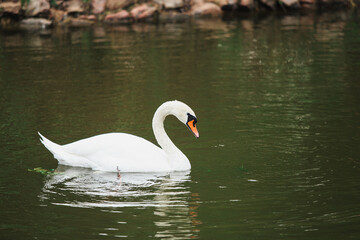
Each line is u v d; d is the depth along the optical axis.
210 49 23.59
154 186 10.33
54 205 9.47
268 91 17.14
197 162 11.58
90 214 9.09
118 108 15.65
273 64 20.75
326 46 23.58
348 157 11.52
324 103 15.68
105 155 11.45
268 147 12.31
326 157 11.57
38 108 15.76
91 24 30.64
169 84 18.27
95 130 13.66
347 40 24.66
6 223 8.80
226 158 11.73
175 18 32.22
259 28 28.39
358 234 8.24
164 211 9.16
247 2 33.38
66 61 21.88
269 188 10.05
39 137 13.22
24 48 24.41
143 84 18.34
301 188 10.00
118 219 8.88
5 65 21.30
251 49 23.44
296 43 24.38
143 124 14.16
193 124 11.59
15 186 10.34
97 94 17.20
